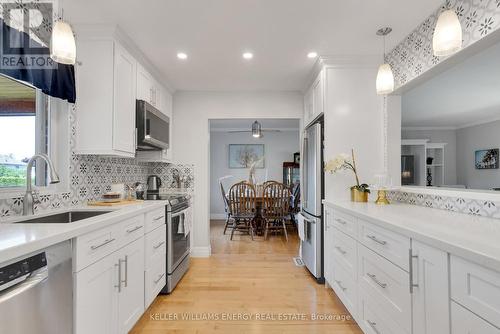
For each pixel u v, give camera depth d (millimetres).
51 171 1479
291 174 6309
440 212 1702
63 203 1919
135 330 1868
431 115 2717
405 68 2232
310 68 2875
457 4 1644
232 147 6801
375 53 2521
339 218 2129
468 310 877
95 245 1327
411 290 1181
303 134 3592
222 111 3639
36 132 1827
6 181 1596
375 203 2227
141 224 1913
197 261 3340
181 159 3641
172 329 1879
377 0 1750
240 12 1885
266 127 6570
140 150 3057
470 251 849
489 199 1475
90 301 1284
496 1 1375
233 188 4656
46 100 1902
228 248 3934
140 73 2535
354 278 1830
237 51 2488
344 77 2596
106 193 2363
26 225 1200
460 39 1295
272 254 3629
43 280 979
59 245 1084
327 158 2580
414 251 1166
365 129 2586
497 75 2146
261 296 2371
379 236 1479
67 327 1130
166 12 1885
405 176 2527
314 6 1813
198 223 3582
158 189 3430
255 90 3627
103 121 2043
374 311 1546
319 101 2771
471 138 2283
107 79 2049
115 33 2061
